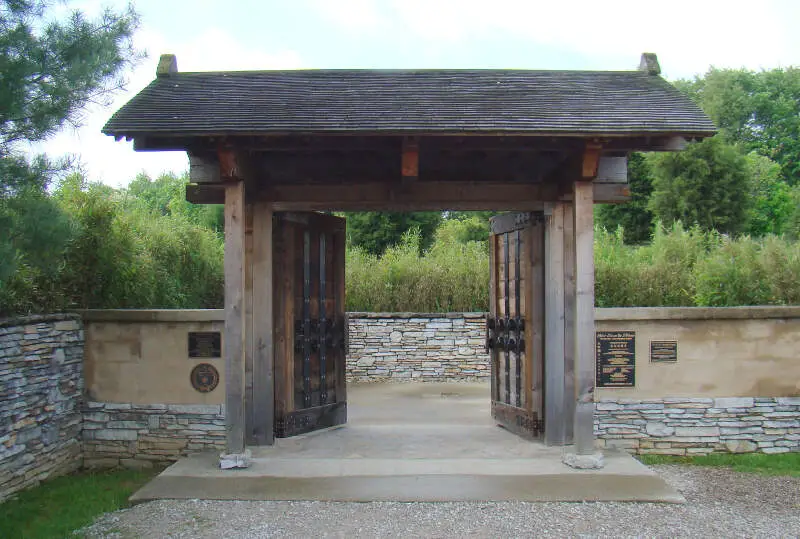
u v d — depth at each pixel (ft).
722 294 31.19
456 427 25.64
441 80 22.93
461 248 47.21
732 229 68.44
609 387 22.99
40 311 22.27
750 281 31.01
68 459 22.03
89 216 24.27
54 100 17.87
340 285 25.86
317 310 24.71
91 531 16.06
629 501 17.75
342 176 22.22
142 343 22.84
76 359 22.52
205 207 65.82
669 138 19.47
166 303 30.25
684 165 70.33
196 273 35.65
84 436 22.91
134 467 22.77
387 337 40.73
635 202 76.33
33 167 17.94
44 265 18.74
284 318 23.07
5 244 16.40
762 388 23.27
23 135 17.94
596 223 78.64
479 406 31.96
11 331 18.90
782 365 23.34
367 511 16.98
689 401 23.07
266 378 22.59
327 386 25.20
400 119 19.07
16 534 15.97
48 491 19.54
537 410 22.84
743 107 95.71
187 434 22.66
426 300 42.55
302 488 18.44
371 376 40.60
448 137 19.01
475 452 21.80
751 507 17.62
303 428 23.88
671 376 23.09
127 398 22.85
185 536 15.61
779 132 94.73
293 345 23.53
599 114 19.66
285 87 22.06
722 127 94.99
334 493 18.08
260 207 22.33
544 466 20.10
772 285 30.32
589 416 20.02
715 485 19.61
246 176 20.62
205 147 19.34
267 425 22.57
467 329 40.70
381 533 15.61
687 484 19.67
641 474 19.43
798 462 22.16
